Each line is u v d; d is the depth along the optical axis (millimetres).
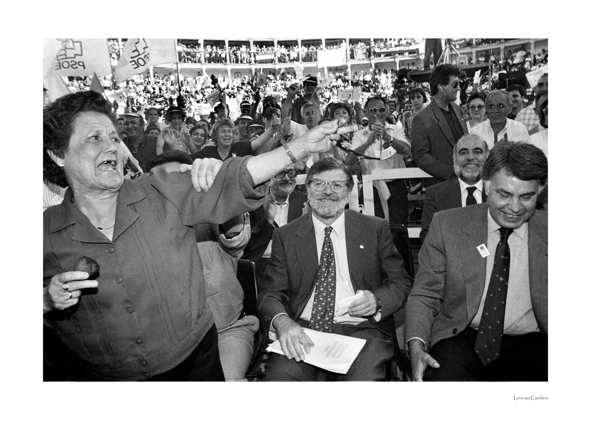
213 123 2340
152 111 2291
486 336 1698
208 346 1568
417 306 1743
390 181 2326
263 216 2215
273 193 2217
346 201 1921
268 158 1394
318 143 1416
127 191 1482
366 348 1748
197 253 1541
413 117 2273
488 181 1730
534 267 1706
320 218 1904
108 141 1472
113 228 1465
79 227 1443
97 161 1436
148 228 1449
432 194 2230
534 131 2246
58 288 1360
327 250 1886
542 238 1722
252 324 1868
